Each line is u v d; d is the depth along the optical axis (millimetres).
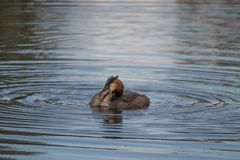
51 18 35594
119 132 16328
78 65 24516
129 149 15102
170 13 38375
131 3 42375
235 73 23500
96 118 17641
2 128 16406
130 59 25750
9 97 19672
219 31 32562
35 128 16484
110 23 34375
